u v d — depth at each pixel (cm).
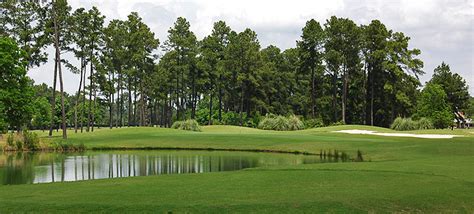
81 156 3641
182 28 9088
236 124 9944
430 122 6744
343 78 9369
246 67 9556
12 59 4628
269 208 1345
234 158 3412
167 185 1747
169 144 4469
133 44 8412
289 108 10988
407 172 2036
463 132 5712
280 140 4500
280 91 11012
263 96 10412
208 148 4262
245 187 1684
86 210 1331
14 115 4769
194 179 1912
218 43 10006
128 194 1550
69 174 2570
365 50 9181
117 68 8706
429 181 1784
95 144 4512
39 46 5622
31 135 4284
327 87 9888
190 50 9062
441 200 1462
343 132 5859
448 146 3412
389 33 8956
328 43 9069
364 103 9212
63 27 5716
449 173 1992
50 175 2536
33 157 3588
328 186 1695
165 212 1308
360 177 1911
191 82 9812
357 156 3319
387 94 9050
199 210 1322
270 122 7138
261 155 3666
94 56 6862
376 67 9112
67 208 1350
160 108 13200
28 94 4772
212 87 10075
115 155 3722
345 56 9094
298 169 2236
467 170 2089
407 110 9000
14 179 2380
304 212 1320
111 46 7931
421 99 8900
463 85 11150
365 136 5069
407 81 8750
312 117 9231
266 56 10944
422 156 3009
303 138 4706
